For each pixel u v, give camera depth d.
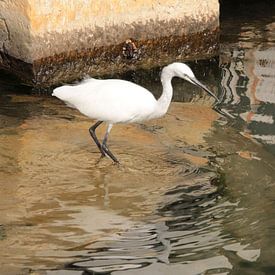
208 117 11.55
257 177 9.64
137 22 13.16
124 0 12.91
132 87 9.99
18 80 12.59
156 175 9.61
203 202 8.96
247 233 8.33
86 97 9.94
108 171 9.66
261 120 11.45
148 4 13.18
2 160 9.82
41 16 12.10
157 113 10.15
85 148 10.30
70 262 7.68
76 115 11.35
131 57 13.30
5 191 9.05
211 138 10.79
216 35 14.02
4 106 11.56
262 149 10.48
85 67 12.87
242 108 11.91
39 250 7.88
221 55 14.04
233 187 9.35
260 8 16.69
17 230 8.24
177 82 12.99
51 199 8.93
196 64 13.83
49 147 10.25
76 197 9.00
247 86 12.74
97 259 7.75
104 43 12.91
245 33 15.08
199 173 9.70
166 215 8.66
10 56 12.59
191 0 13.59
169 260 7.77
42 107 11.60
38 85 12.40
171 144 10.55
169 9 13.41
